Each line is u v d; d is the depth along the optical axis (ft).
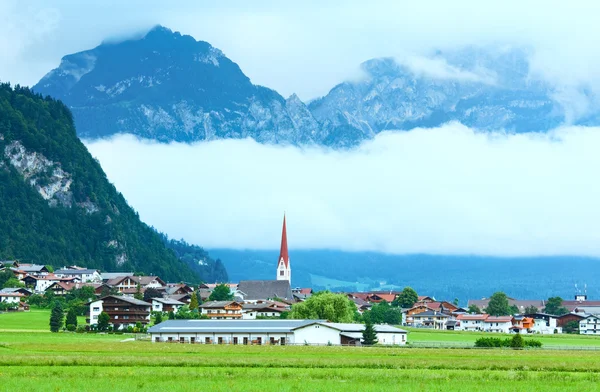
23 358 522.88
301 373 458.09
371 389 393.91
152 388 389.39
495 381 433.48
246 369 482.28
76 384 401.08
